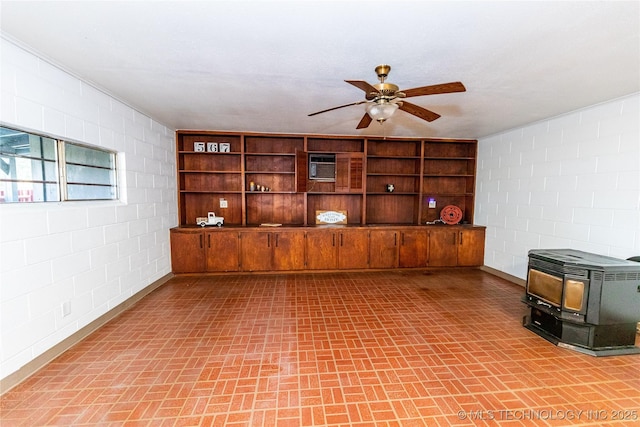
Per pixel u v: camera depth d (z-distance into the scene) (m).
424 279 4.52
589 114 3.29
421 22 1.70
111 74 2.49
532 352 2.46
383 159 5.47
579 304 2.45
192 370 2.17
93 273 2.79
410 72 2.40
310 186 5.29
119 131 3.21
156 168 4.07
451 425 1.69
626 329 2.47
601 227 3.16
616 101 3.01
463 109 3.40
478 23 1.71
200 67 2.34
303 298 3.67
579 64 2.23
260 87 2.77
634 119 2.86
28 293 2.10
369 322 3.00
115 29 1.81
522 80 2.54
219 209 5.14
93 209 2.79
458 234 5.04
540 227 3.95
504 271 4.59
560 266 2.56
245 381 2.05
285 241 4.71
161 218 4.21
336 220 5.35
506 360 2.34
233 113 3.68
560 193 3.65
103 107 2.94
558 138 3.68
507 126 4.25
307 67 2.32
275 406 1.82
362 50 2.04
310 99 3.12
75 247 2.56
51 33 1.86
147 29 1.81
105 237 2.97
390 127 4.41
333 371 2.18
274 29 1.79
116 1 1.53
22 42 1.97
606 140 3.11
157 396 1.90
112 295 3.09
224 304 3.46
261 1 1.52
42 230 2.22
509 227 4.51
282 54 2.11
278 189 5.24
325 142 5.30
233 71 2.41
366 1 1.52
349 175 5.14
